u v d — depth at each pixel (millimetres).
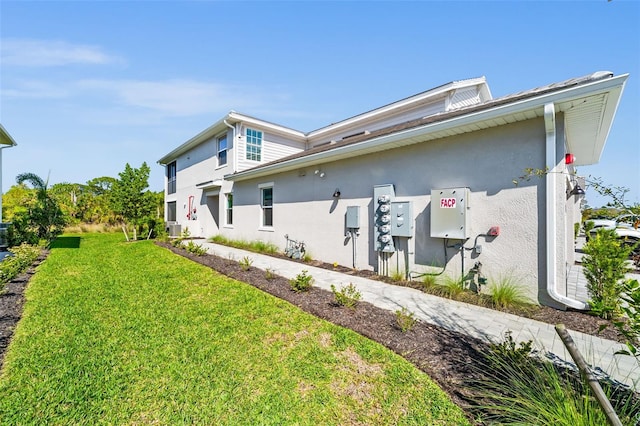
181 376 2820
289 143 15008
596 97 3746
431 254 5848
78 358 3125
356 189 7465
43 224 11914
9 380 2721
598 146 7035
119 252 10094
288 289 5500
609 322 3797
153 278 6453
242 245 11641
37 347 3346
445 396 2441
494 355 2850
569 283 5996
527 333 3549
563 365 2746
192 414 2330
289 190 9789
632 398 2158
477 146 5184
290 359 3105
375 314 4176
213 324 4000
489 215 5020
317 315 4289
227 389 2633
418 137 5645
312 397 2527
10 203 16344
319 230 8555
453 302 4789
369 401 2465
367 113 12008
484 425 2105
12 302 4824
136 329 3854
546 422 1872
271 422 2250
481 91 10656
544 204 4441
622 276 3902
